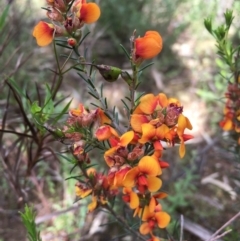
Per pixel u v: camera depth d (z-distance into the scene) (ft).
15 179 0.89
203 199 1.03
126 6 1.41
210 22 0.68
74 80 1.32
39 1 1.49
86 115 0.52
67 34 0.51
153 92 1.31
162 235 0.76
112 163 0.50
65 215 0.97
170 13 1.42
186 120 0.49
